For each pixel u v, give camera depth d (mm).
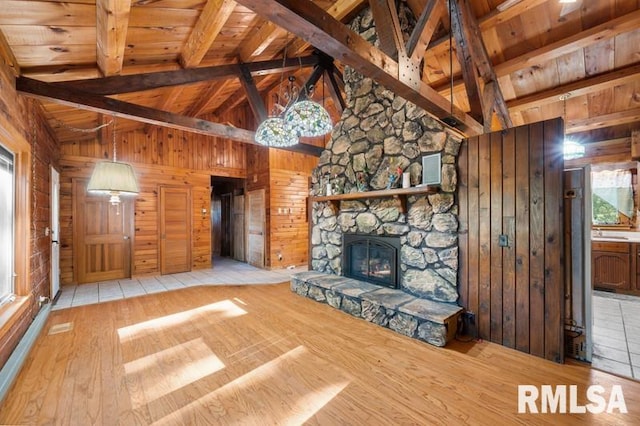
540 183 2568
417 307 3006
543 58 3455
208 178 6914
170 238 6281
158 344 2742
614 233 4855
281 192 6977
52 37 2229
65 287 4984
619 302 3949
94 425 1685
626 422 1729
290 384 2102
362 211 4062
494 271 2820
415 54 2324
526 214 2641
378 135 3881
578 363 2424
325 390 2033
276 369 2303
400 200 3447
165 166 6258
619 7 2955
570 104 4457
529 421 1739
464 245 3039
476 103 3211
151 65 3279
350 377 2195
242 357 2494
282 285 5129
